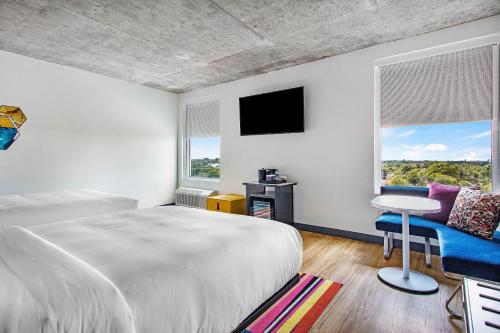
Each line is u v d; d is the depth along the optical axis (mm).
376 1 2383
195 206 5238
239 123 4777
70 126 4145
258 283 1468
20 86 3645
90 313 824
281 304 1932
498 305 1207
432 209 2029
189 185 5641
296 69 4031
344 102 3580
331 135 3703
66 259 1100
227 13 2582
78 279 932
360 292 2113
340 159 3629
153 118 5332
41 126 3846
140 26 2836
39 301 806
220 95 5043
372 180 3371
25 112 3697
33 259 1095
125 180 4887
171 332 1013
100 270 1087
